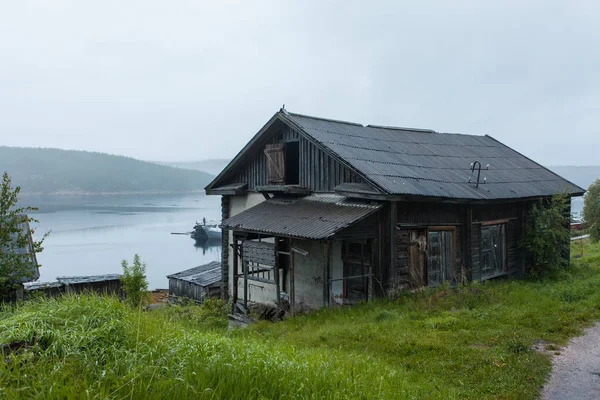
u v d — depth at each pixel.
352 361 6.66
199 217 131.50
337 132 15.97
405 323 9.88
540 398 6.16
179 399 4.11
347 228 12.06
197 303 24.97
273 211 14.69
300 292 14.45
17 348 4.46
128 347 4.86
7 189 12.52
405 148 16.94
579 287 12.61
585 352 7.86
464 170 16.52
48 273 49.66
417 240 13.43
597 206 27.78
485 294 11.99
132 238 83.50
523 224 16.84
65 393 3.82
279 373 5.07
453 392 6.13
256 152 17.45
